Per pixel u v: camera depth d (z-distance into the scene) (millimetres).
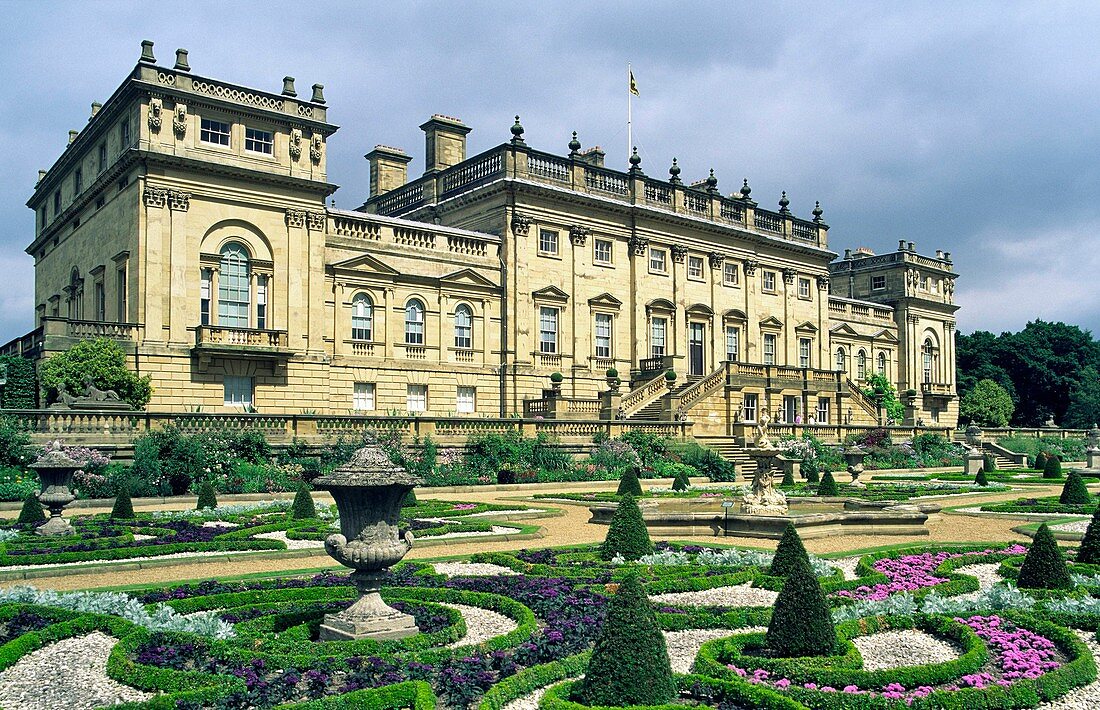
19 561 20062
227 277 47125
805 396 66500
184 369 45156
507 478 44594
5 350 54094
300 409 48531
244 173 46969
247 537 24172
